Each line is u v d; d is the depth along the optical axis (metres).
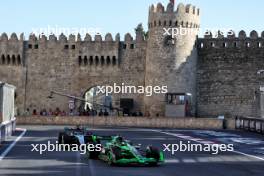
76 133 41.91
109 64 91.31
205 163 31.97
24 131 62.34
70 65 92.19
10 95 53.47
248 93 87.06
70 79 92.19
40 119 82.94
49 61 92.75
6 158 33.56
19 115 85.00
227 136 56.88
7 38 93.81
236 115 86.44
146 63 88.44
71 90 92.19
